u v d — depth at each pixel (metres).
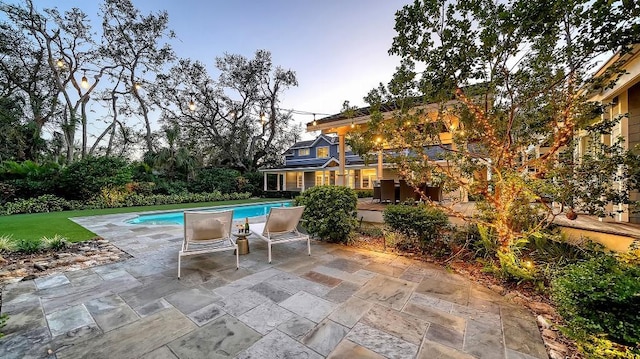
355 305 2.44
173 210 10.09
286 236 4.25
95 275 3.17
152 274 3.21
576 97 2.84
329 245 4.70
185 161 16.06
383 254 4.13
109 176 10.95
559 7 2.38
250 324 2.10
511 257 2.93
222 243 3.98
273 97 21.70
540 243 3.39
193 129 20.44
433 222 4.02
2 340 1.85
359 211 6.86
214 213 3.47
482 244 3.70
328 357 1.71
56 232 5.62
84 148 16.38
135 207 10.94
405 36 3.28
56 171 10.30
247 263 3.67
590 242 3.29
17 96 14.90
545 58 2.70
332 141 20.83
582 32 2.53
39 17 13.78
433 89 3.37
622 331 1.55
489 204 3.52
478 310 2.36
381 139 3.99
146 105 19.16
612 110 4.75
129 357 1.70
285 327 2.06
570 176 2.96
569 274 1.94
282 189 22.17
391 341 1.89
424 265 3.60
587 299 1.65
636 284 1.56
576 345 1.79
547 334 2.01
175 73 19.00
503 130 3.37
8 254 3.95
